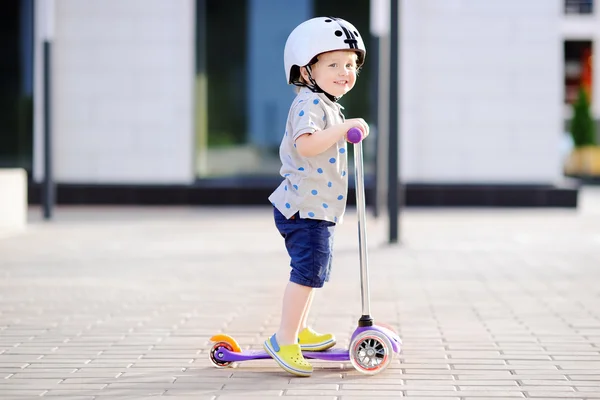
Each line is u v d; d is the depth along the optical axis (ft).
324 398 16.08
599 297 28.12
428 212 63.77
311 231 18.07
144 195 68.80
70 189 69.05
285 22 68.90
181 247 42.16
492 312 25.43
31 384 17.17
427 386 16.98
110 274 33.42
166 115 69.41
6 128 69.97
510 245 43.19
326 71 18.16
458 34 68.49
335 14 68.64
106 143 69.56
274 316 24.91
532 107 68.64
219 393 16.48
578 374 17.94
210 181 69.87
